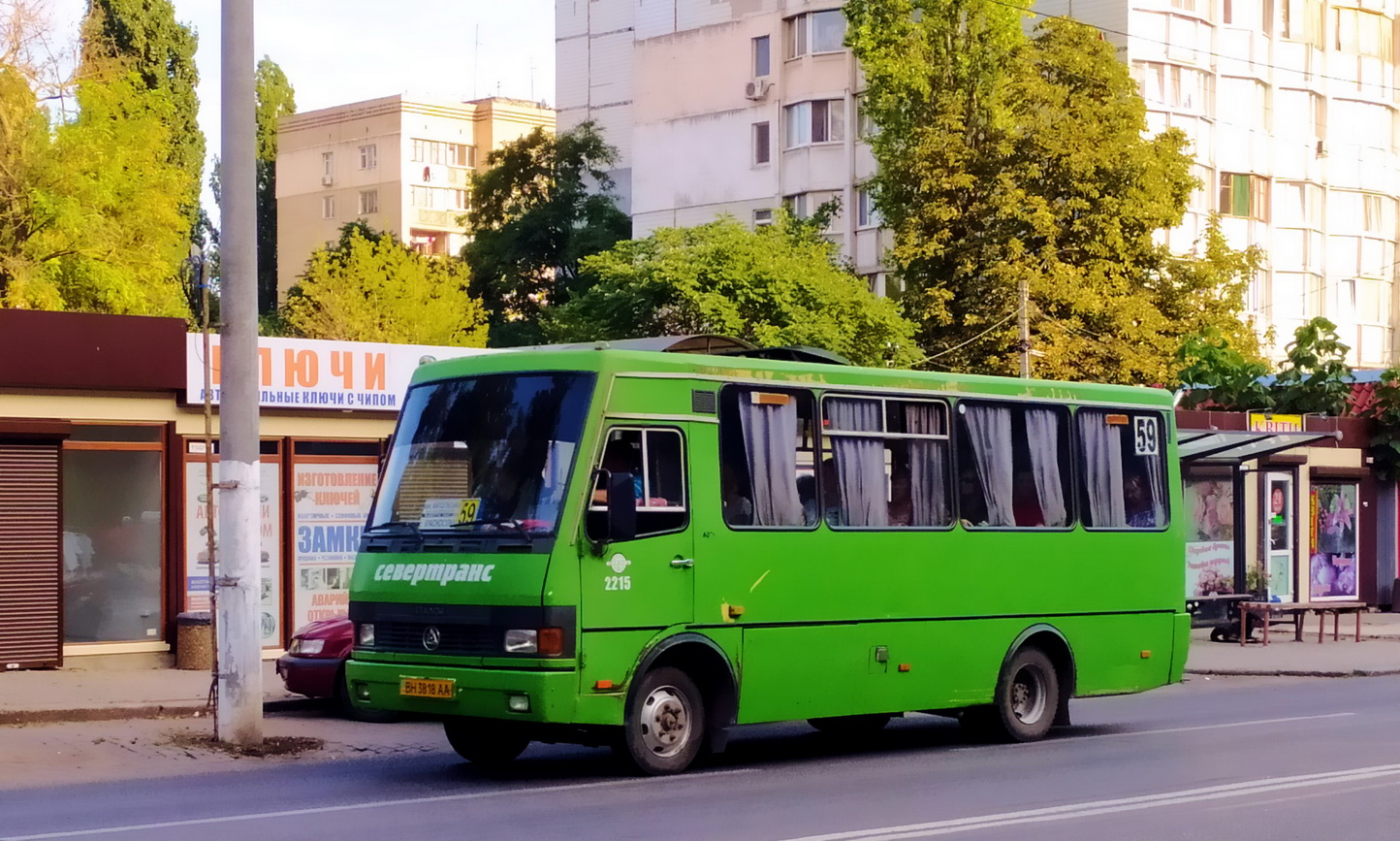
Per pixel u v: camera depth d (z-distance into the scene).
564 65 77.12
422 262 62.00
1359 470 34.22
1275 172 54.94
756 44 58.91
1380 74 58.19
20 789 12.53
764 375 13.85
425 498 13.24
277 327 66.62
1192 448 26.66
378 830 10.33
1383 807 11.44
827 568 14.07
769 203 58.09
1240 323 42.41
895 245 42.62
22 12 37.91
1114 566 16.70
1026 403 16.11
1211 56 52.88
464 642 12.57
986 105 41.53
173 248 44.88
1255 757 14.30
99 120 41.72
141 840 9.95
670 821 10.73
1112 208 40.41
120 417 20.95
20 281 37.41
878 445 14.71
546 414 12.84
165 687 18.92
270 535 22.53
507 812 11.13
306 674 17.73
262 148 94.88
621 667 12.57
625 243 40.38
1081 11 51.66
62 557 20.48
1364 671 23.72
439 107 103.44
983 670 15.39
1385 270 58.41
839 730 16.91
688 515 13.09
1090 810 11.25
